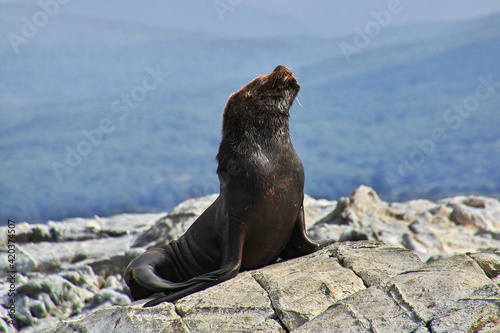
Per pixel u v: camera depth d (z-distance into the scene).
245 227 20.88
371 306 17.16
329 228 41.47
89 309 30.14
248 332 16.84
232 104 22.02
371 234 39.19
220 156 21.78
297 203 21.91
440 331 15.73
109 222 50.66
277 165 21.08
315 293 18.47
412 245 38.66
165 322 17.56
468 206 49.03
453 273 18.31
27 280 34.62
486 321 15.86
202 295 19.14
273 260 22.95
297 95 22.67
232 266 20.20
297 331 16.48
